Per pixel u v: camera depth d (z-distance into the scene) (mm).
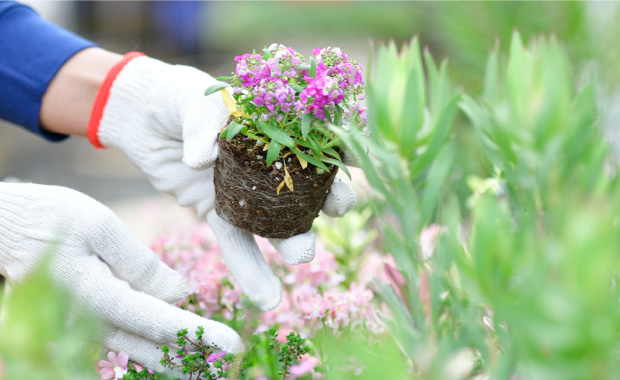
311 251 1125
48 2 6867
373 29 4688
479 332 664
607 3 2447
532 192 703
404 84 818
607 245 389
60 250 1062
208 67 7355
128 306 1084
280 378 1068
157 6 7410
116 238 1115
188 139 1146
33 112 1440
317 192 1092
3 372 365
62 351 380
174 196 1361
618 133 1997
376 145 714
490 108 768
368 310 1254
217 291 1359
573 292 391
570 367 403
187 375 1105
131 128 1353
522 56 707
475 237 529
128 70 1362
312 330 1227
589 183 611
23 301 361
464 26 2535
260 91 992
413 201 702
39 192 1112
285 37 7273
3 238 1083
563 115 658
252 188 1068
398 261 713
